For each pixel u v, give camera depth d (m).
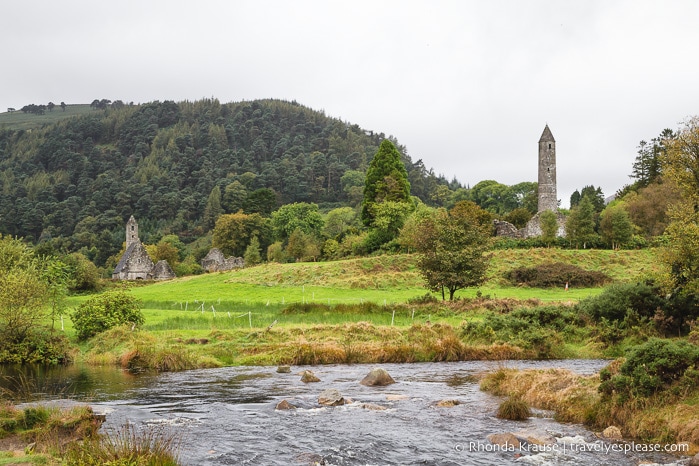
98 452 12.85
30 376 26.41
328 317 42.34
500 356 31.19
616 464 13.30
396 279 67.62
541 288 63.03
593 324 35.16
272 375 26.11
